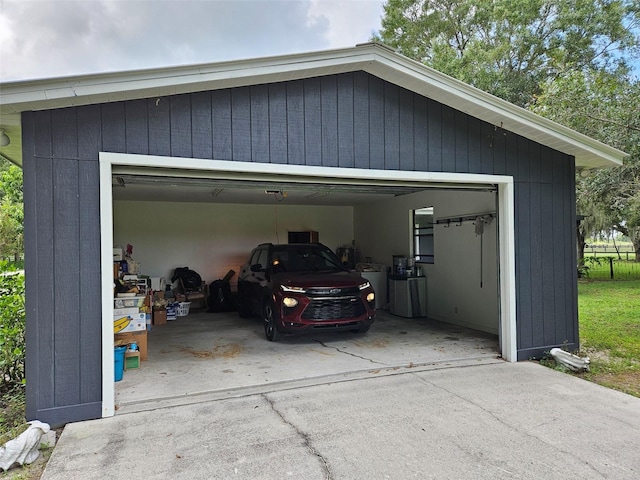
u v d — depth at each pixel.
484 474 2.53
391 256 9.27
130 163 3.50
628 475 2.50
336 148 4.24
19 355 4.01
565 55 13.14
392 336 6.38
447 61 15.02
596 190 7.54
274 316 5.98
